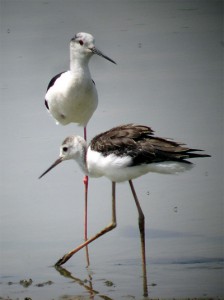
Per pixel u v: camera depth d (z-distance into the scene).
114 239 10.73
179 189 12.20
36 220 11.34
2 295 8.66
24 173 13.02
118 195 12.20
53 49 19.23
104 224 11.24
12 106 15.95
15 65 18.28
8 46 19.45
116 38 20.12
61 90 12.35
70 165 13.51
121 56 18.95
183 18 21.58
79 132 14.55
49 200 12.05
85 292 8.69
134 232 10.88
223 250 9.94
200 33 20.38
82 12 22.22
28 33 20.34
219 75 17.47
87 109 12.62
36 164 13.34
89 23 21.27
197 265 9.46
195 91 16.55
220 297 8.29
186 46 19.52
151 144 9.39
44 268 9.66
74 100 12.34
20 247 10.35
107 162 9.66
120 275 9.27
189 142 13.77
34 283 9.10
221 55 18.81
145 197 11.98
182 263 9.57
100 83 17.25
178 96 16.27
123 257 9.97
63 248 10.32
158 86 16.88
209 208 11.37
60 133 14.59
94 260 9.94
